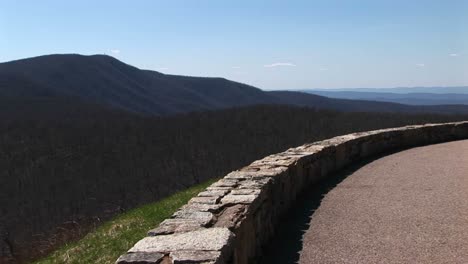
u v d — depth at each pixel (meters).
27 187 40.03
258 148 44.44
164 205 10.44
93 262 6.81
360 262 5.38
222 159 43.06
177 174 40.75
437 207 7.76
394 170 11.62
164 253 3.94
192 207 5.57
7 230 30.11
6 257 20.64
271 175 7.36
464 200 8.20
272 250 6.01
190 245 4.08
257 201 5.93
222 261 3.88
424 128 17.86
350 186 9.84
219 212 5.40
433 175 10.76
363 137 14.12
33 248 14.43
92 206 35.09
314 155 10.32
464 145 16.70
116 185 39.59
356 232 6.55
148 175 41.47
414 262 5.29
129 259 3.81
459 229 6.48
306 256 5.70
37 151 50.06
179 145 48.41
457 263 5.20
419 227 6.65
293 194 8.66
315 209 8.00
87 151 50.12
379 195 8.85
